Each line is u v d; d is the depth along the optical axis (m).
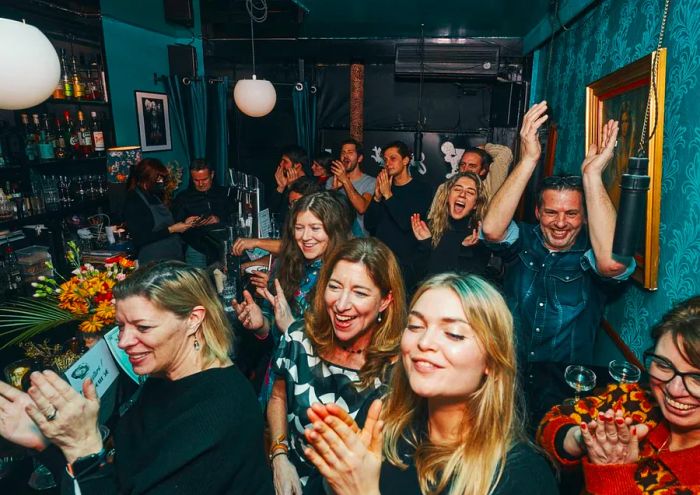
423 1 3.66
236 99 3.84
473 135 5.29
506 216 1.92
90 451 1.04
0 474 1.29
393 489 0.90
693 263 1.48
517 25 4.30
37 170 3.27
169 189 4.25
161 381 1.16
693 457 0.89
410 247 3.21
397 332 1.32
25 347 1.63
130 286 1.07
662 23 1.62
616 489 0.90
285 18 4.37
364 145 5.50
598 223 1.71
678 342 0.88
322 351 1.36
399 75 4.93
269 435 1.64
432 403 0.91
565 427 1.14
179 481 0.96
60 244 3.38
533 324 1.96
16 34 1.76
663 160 1.72
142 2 4.20
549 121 3.65
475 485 0.80
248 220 3.05
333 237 1.82
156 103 4.84
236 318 2.10
